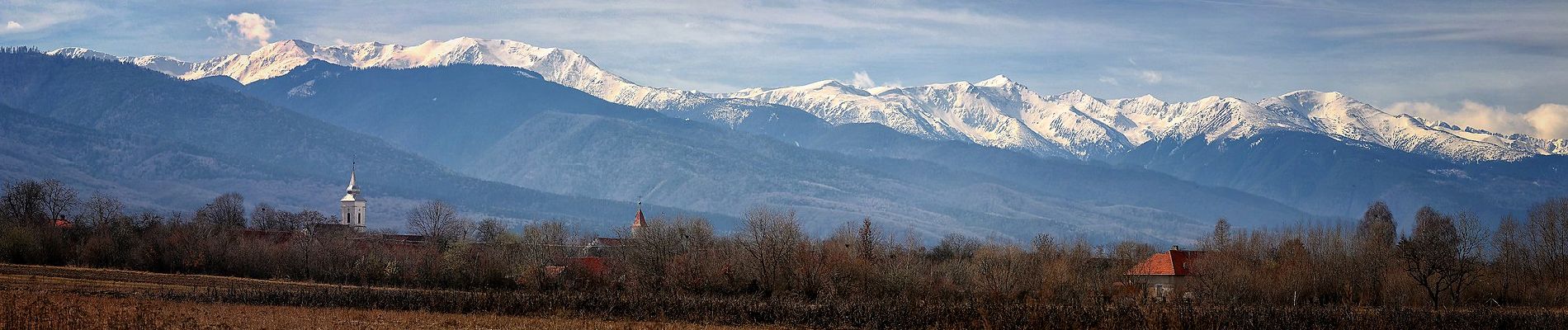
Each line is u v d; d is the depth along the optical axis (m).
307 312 168.88
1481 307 193.00
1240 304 198.25
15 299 151.38
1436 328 169.75
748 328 167.12
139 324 142.62
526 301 178.25
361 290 199.38
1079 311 170.88
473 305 178.62
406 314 171.25
